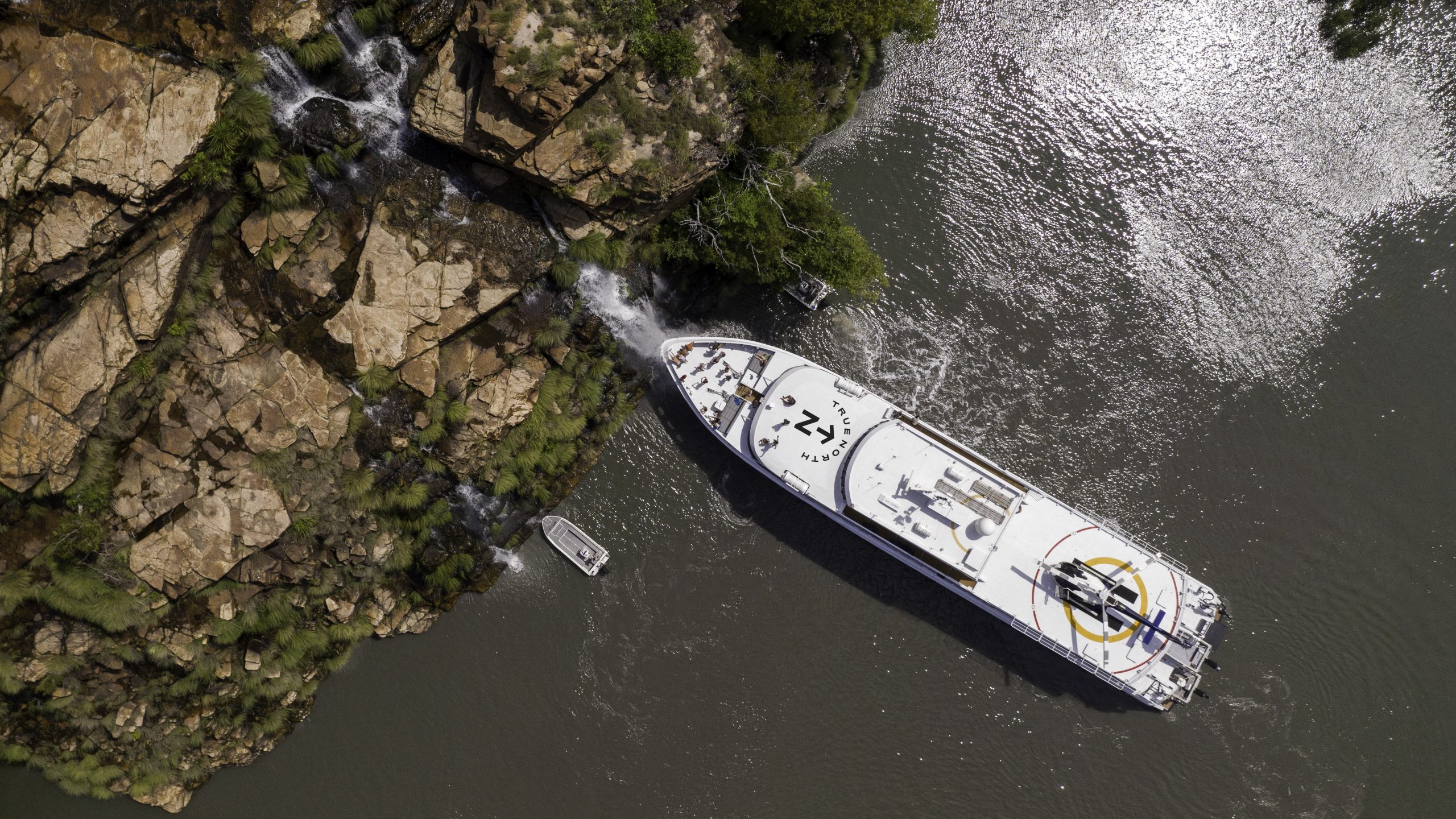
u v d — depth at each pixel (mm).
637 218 40000
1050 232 44781
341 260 38969
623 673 44156
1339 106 45156
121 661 40438
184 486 39188
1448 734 42562
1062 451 43875
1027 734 43281
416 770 43875
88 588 38969
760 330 44219
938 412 43875
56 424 37500
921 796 43469
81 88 35594
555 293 41312
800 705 43812
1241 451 43875
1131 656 40312
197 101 35906
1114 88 45344
